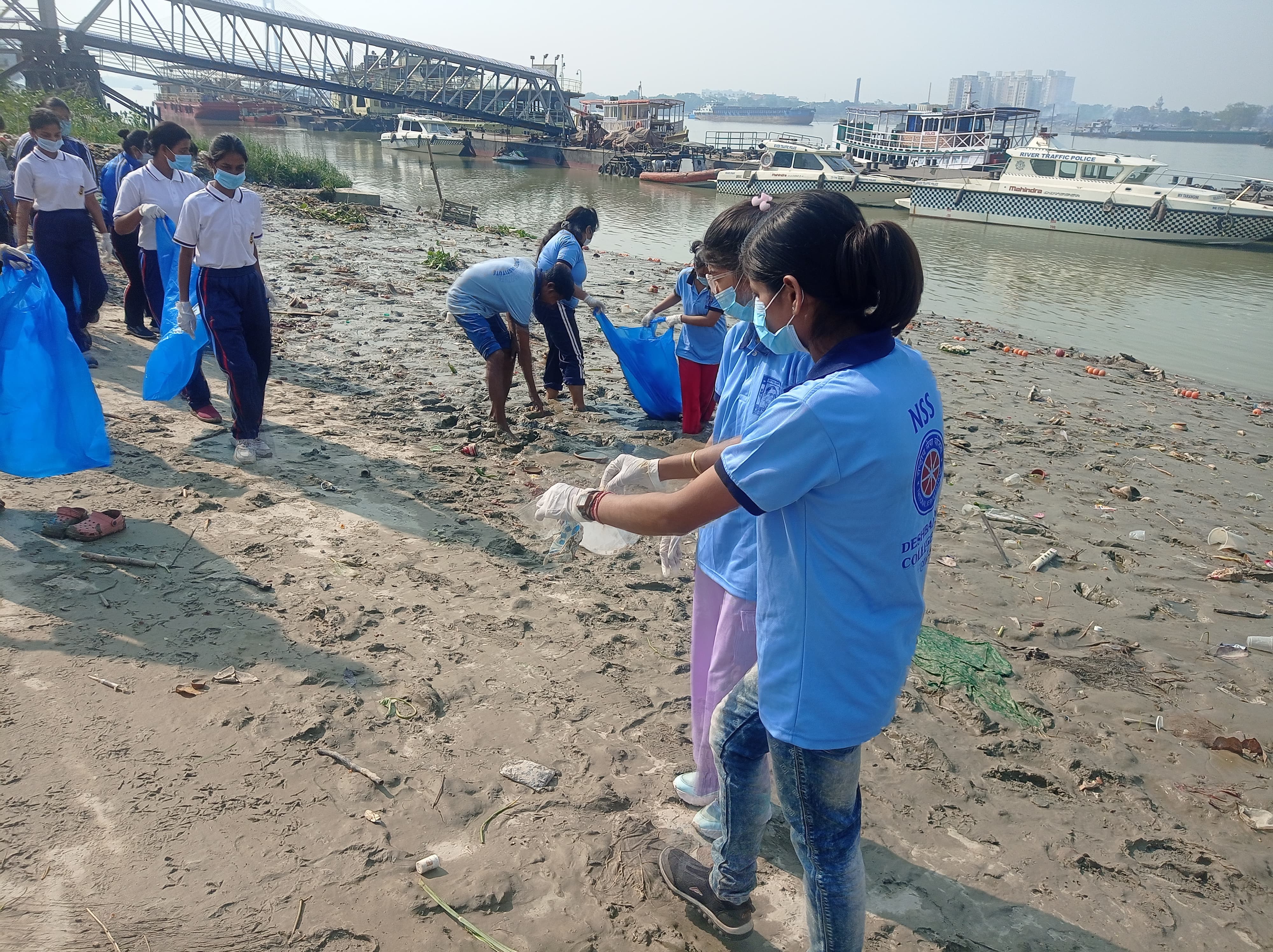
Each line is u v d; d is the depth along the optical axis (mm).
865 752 3480
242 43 54562
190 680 3363
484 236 19641
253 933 2361
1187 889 2910
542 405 7105
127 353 7312
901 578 1900
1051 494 6645
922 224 30703
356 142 65812
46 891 2414
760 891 2719
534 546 4875
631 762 3227
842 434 1743
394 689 3482
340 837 2719
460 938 2428
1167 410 9828
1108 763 3547
